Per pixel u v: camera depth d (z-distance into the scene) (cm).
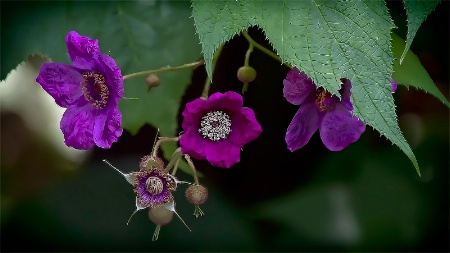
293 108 62
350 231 65
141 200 48
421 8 44
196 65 50
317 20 44
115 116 47
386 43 44
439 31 58
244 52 58
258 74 60
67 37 48
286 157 65
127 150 64
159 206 48
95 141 48
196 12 43
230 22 43
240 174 65
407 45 44
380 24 44
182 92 52
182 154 49
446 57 59
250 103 61
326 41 44
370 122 43
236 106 48
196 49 51
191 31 51
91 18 51
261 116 62
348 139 50
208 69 43
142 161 49
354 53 44
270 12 44
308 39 44
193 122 48
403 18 52
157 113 52
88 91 49
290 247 65
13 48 51
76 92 49
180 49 51
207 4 44
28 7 51
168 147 52
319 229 65
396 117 43
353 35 44
